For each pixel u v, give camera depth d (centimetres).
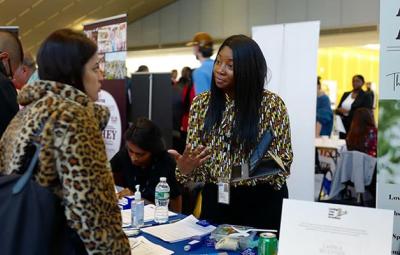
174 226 209
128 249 130
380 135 192
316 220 142
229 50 208
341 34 780
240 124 209
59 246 121
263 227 214
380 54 190
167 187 232
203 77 397
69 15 917
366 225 137
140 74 504
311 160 363
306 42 362
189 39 998
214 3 947
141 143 271
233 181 210
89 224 119
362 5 755
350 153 493
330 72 1007
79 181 118
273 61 376
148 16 1074
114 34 416
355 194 497
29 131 121
